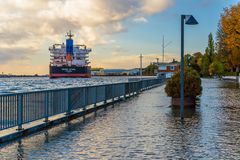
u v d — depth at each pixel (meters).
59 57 152.50
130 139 11.05
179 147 9.80
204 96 31.48
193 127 13.42
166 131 12.53
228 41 47.41
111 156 8.78
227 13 47.50
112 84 25.80
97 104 22.84
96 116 17.59
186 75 21.70
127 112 19.23
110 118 16.67
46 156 8.82
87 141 10.80
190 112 18.72
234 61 73.00
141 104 24.39
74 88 17.48
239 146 9.93
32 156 8.83
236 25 45.84
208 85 59.25
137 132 12.39
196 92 21.66
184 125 13.98
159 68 129.25
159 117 16.69
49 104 14.56
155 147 9.81
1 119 11.06
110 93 25.22
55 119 15.01
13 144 10.40
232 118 16.09
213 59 138.00
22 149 9.67
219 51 82.56
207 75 149.50
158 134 11.93
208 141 10.66
